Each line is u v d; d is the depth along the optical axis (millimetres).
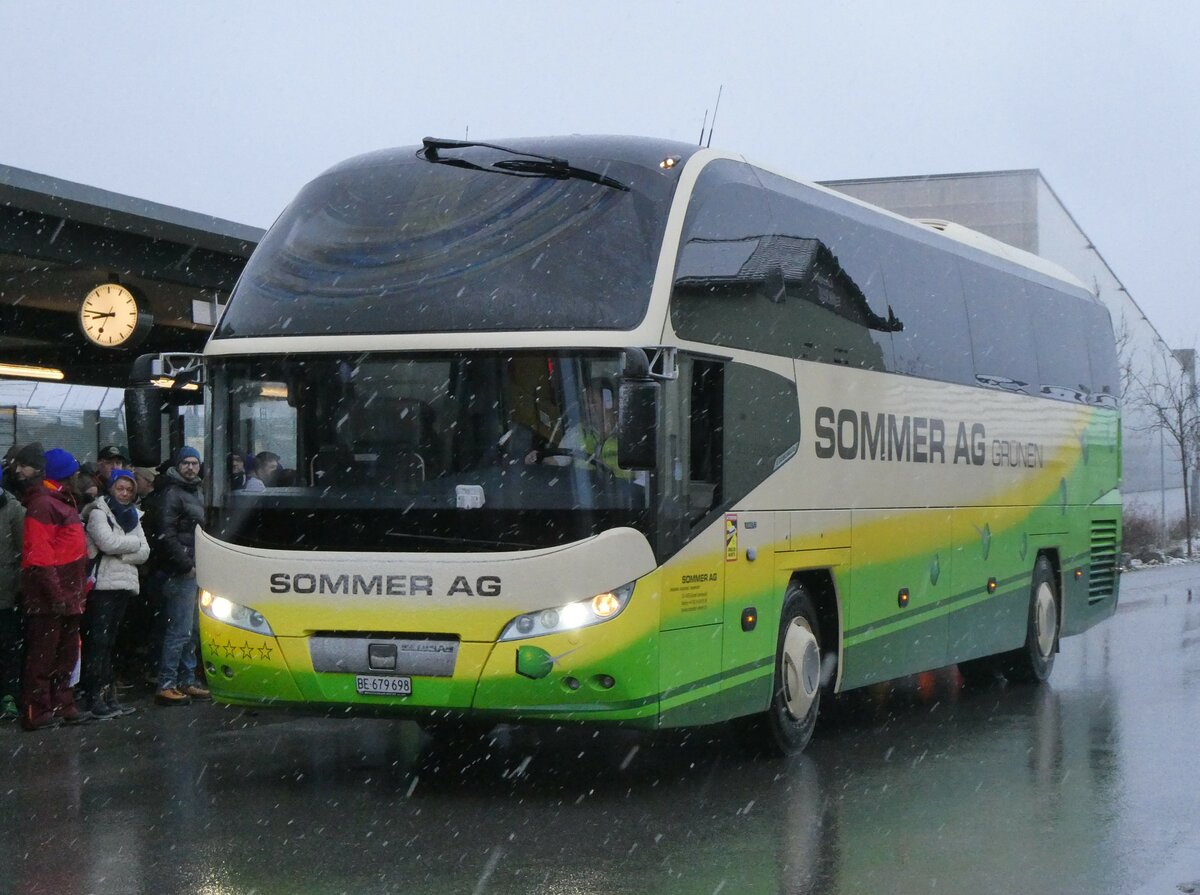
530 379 8859
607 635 8680
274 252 9758
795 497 10602
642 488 8828
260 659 9078
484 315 8961
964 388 13898
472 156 9773
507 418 8859
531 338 8844
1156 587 29328
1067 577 16531
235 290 9695
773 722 10492
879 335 12195
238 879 6969
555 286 8992
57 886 6859
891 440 12289
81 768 10031
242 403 9320
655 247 9141
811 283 11094
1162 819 8492
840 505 11328
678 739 11445
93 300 16938
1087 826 8305
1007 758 10609
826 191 11836
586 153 9680
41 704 11688
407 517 8859
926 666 12984
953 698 14344
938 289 13562
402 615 8805
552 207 9359
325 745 11055
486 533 8758
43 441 16938
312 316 9250
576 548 8680
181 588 12953
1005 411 14891
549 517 8719
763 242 10414
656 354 8656
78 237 16656
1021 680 15398
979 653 14086
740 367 9898
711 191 9797
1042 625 15672
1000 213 42906
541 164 9547
